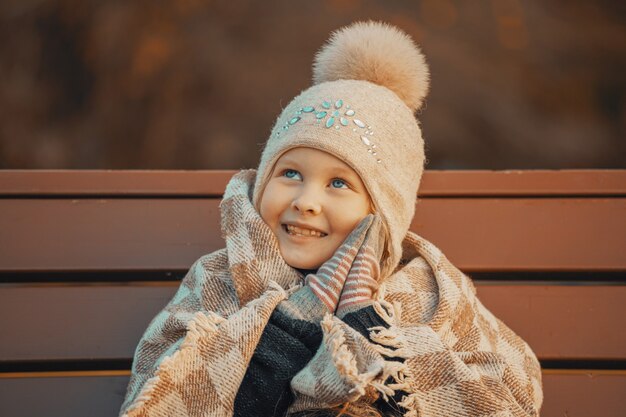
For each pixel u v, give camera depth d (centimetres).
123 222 189
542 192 194
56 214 188
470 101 636
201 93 635
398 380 139
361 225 155
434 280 168
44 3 612
